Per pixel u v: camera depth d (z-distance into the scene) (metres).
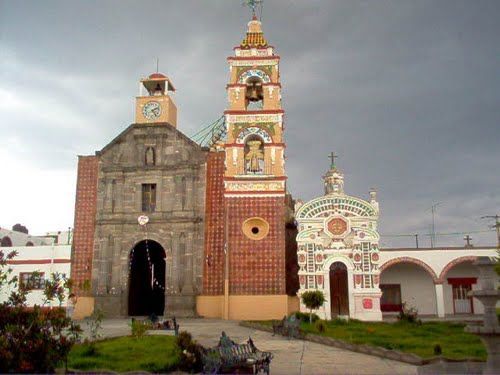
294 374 17.97
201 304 41.91
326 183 46.59
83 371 17.25
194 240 43.22
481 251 45.41
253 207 42.44
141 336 25.41
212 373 17.16
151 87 48.62
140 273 47.09
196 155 45.16
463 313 48.38
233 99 45.09
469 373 17.38
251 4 48.25
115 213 44.34
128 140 46.22
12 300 16.81
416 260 45.88
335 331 29.50
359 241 40.88
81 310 42.84
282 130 44.56
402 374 17.78
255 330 32.34
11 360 15.12
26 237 60.03
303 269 41.06
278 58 45.72
